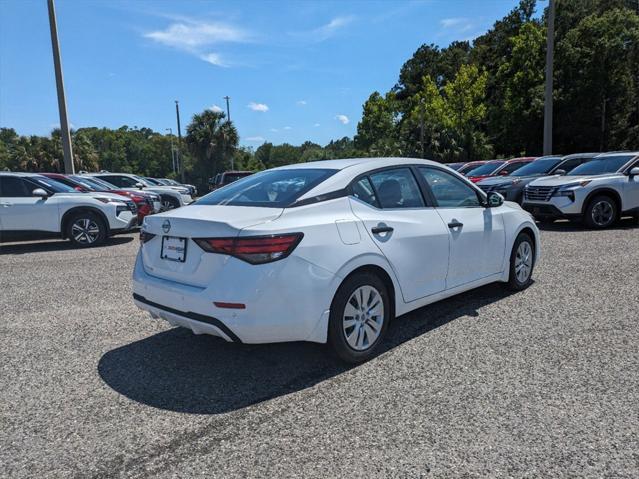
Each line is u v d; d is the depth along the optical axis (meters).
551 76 20.95
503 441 2.53
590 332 4.06
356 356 3.55
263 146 98.12
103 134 93.50
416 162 4.36
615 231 9.56
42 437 2.73
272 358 3.80
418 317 4.63
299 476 2.31
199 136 46.75
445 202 4.43
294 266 3.13
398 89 77.00
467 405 2.92
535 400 2.95
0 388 3.37
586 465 2.31
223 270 3.09
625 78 35.88
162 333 4.47
